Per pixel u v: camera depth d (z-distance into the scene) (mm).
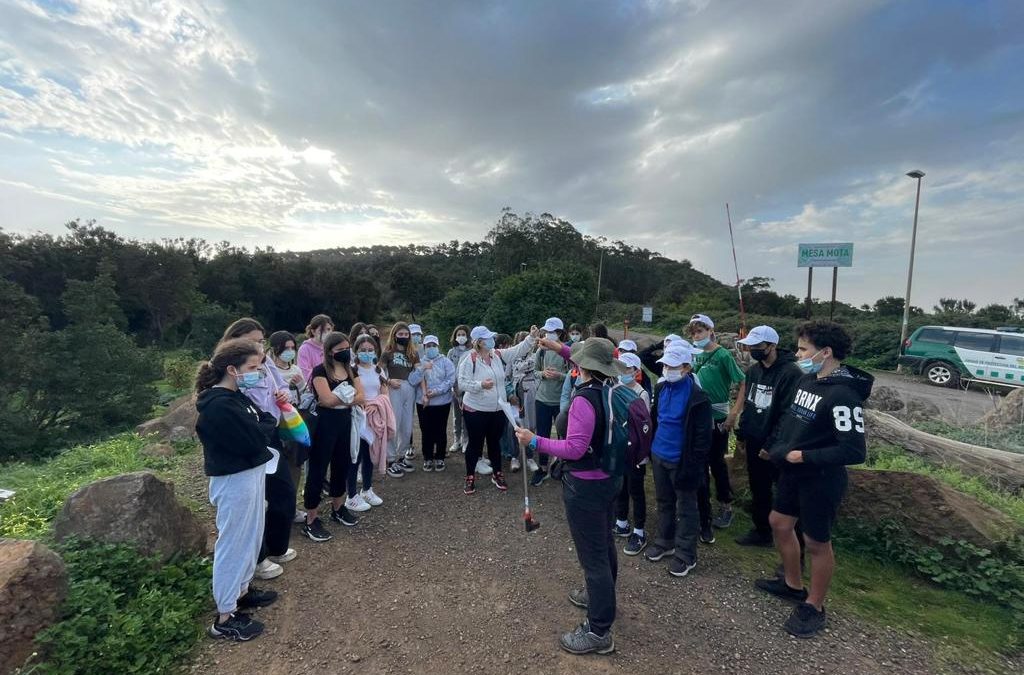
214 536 4199
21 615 2512
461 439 6941
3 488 5723
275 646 2957
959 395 13773
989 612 3484
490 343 5258
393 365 5801
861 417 2967
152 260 37562
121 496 3430
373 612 3326
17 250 34219
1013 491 5637
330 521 4605
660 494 4082
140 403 14836
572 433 2809
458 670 2818
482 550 4176
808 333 3172
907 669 2922
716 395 4504
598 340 3025
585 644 2951
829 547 3111
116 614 2816
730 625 3268
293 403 4152
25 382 13656
